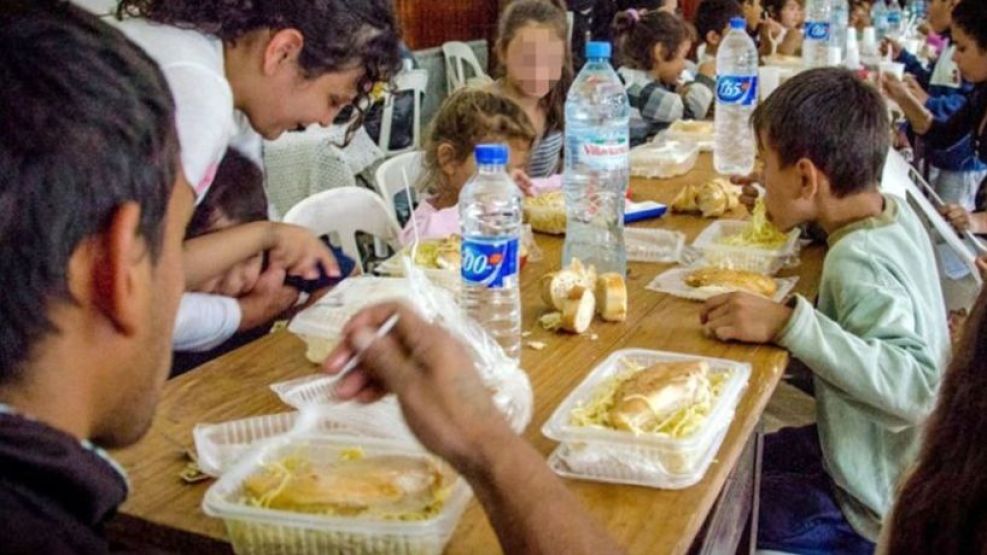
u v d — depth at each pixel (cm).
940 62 470
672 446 109
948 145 372
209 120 139
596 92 223
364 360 87
